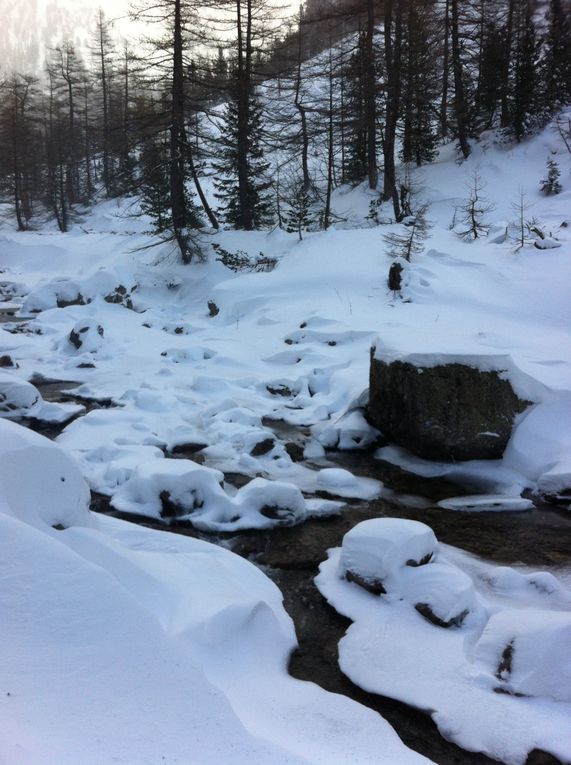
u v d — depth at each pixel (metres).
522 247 17.56
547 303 14.50
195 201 38.56
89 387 11.44
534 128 28.69
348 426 9.32
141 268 21.47
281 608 4.77
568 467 7.52
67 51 48.06
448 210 24.91
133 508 6.54
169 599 3.92
